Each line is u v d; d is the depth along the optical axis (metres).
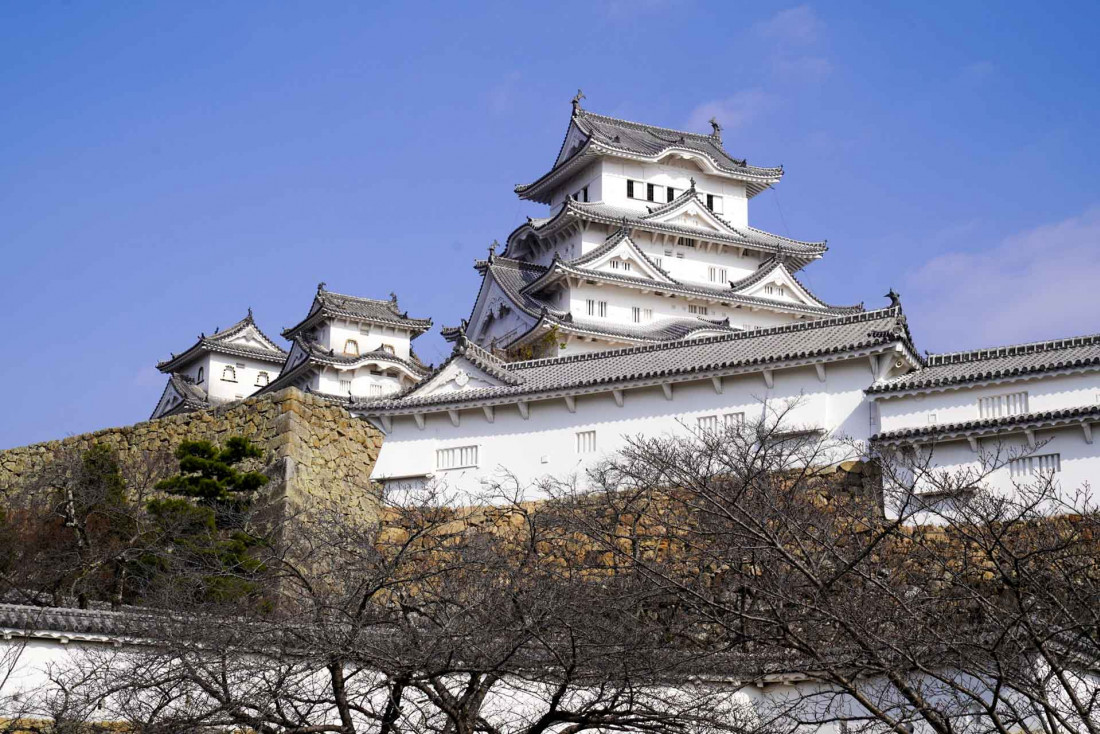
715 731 20.23
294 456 35.22
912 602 18.44
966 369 34.38
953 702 19.97
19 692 22.14
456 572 23.05
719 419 35.81
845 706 23.36
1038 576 18.31
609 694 21.06
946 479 22.67
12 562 32.56
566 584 21.39
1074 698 16.48
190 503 33.47
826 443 34.38
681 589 18.77
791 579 19.73
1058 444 31.55
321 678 22.20
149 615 22.97
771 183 72.50
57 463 37.62
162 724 19.17
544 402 37.44
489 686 19.48
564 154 73.00
